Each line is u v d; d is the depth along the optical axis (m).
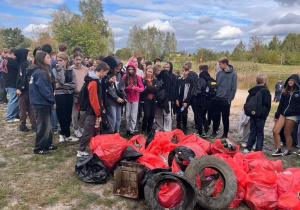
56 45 31.39
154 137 5.13
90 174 4.15
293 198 3.33
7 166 4.67
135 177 3.85
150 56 63.56
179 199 3.30
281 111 5.64
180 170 3.86
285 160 5.47
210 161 3.55
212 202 3.39
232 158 4.19
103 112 5.02
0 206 3.42
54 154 5.25
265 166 3.98
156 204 3.24
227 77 6.29
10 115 7.54
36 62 5.01
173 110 7.70
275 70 44.38
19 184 4.02
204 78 6.50
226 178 3.50
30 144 5.78
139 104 6.95
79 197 3.71
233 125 8.25
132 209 3.49
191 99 6.77
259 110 5.38
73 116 6.12
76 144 5.84
